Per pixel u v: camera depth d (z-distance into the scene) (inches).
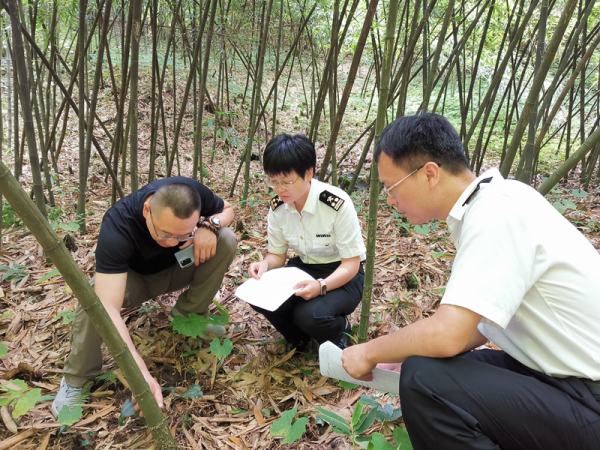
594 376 44.3
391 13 54.2
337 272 79.4
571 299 43.5
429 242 132.9
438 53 133.7
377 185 63.4
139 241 72.6
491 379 45.4
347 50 306.0
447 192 49.4
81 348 69.4
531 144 126.0
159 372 78.9
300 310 77.7
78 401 69.2
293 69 384.8
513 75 174.7
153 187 74.9
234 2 200.2
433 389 45.6
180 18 170.4
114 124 236.5
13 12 98.0
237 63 359.6
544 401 44.1
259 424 67.3
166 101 265.0
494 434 45.1
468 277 43.8
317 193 78.8
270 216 86.5
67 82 269.9
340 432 53.9
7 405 68.9
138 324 92.0
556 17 233.9
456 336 44.1
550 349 45.5
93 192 172.2
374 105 340.8
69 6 163.8
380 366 60.8
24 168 186.5
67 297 100.3
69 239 119.9
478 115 161.6
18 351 83.7
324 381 76.6
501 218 43.7
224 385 76.2
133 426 66.9
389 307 98.1
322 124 289.3
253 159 233.0
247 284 79.6
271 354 84.4
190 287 86.4
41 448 62.4
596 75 313.0
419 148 48.1
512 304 42.7
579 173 226.5
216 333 87.1
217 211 85.7
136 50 103.6
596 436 43.5
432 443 46.8
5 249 120.6
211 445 63.6
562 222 45.9
